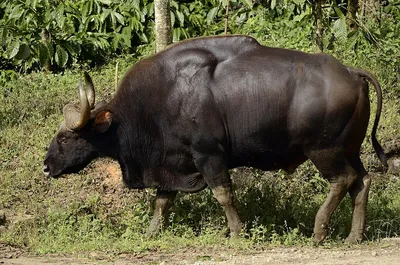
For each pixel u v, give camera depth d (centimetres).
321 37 3347
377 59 3538
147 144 2550
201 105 2438
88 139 2573
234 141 2459
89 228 2702
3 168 3075
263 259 2173
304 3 3450
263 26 3769
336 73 2380
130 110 2544
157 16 3169
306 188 2908
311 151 2409
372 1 3841
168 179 2573
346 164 2423
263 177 2912
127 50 3781
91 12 3831
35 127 3288
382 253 2258
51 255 2378
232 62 2459
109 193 2934
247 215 2691
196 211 2728
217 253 2322
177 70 2484
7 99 3466
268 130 2419
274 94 2398
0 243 2562
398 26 3800
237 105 2427
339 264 2070
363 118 2406
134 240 2538
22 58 3475
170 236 2552
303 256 2212
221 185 2484
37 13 3672
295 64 2414
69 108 2583
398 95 3450
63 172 2611
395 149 3111
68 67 3747
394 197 2906
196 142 2459
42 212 2847
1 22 3650
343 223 2644
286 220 2691
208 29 3872
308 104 2364
